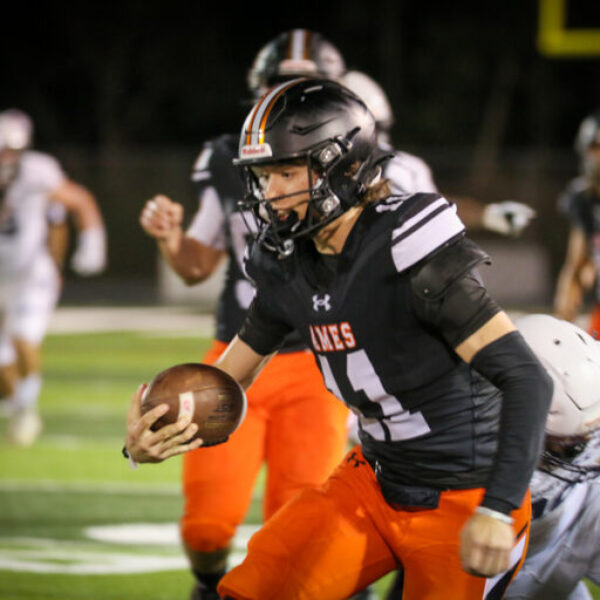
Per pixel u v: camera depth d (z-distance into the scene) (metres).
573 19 50.41
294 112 9.57
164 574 17.33
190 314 57.69
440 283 9.26
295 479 13.91
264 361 11.25
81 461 25.89
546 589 12.13
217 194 14.52
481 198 70.94
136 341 46.19
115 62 94.25
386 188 9.84
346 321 9.73
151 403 10.34
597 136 24.00
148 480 24.09
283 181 9.64
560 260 70.56
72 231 75.06
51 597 16.17
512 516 9.88
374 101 15.38
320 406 14.02
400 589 11.48
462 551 8.96
